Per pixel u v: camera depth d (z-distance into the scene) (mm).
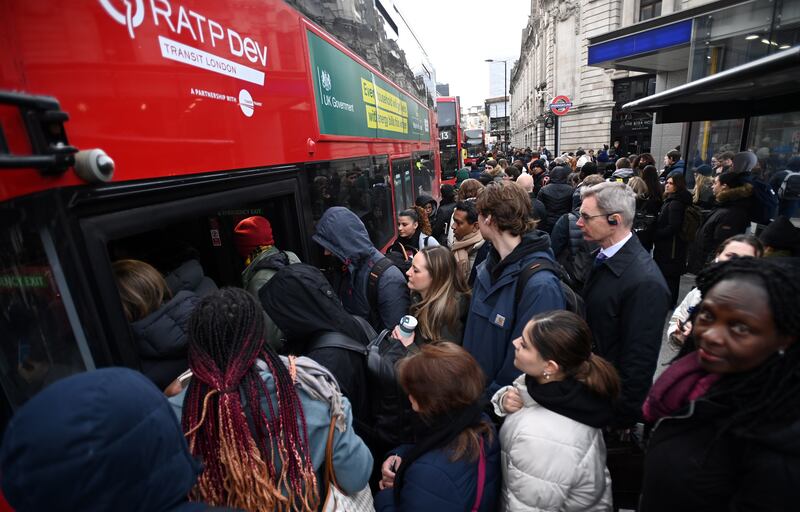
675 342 2580
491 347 2180
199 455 1118
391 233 5402
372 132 4527
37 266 1043
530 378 1633
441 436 1469
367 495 1477
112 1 1212
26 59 978
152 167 1359
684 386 1148
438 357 1513
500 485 1636
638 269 2137
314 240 2748
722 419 1030
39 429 654
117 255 2104
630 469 2062
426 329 2400
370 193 4383
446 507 1399
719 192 4531
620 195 2193
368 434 1895
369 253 2670
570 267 3930
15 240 996
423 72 9250
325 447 1260
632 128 25828
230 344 1154
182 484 805
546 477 1460
